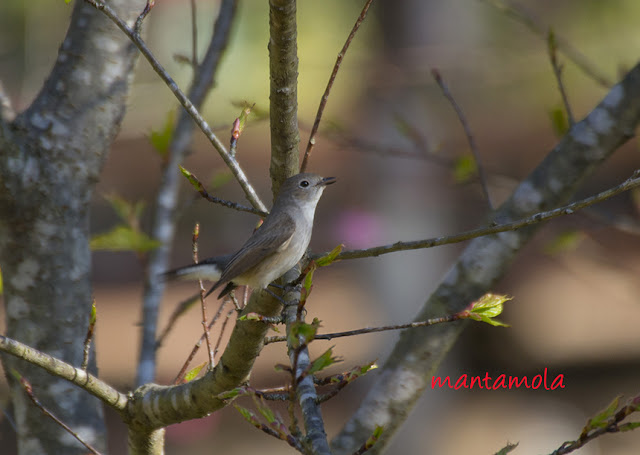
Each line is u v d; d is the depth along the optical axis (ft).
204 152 72.54
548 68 58.18
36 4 55.72
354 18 59.41
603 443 46.14
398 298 44.96
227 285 21.75
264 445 48.65
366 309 47.34
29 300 20.30
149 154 67.10
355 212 45.01
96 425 20.53
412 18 43.86
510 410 48.49
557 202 23.27
